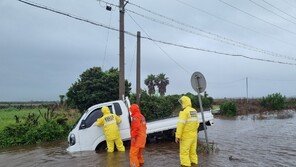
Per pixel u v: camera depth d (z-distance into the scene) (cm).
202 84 1374
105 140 1459
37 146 1853
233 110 3744
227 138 1841
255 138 1833
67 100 2778
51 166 1230
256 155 1322
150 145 1602
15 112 3762
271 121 2892
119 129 1473
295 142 1677
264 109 4450
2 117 2966
